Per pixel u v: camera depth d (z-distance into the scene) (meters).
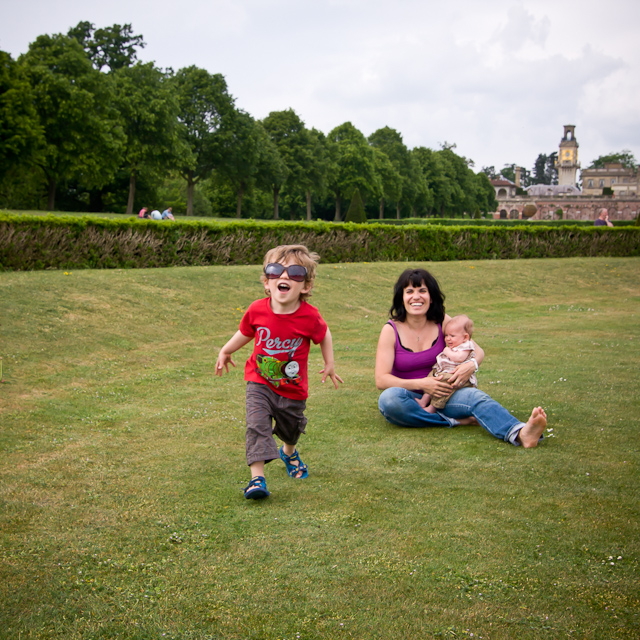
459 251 21.27
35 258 11.72
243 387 6.28
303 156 57.28
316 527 2.92
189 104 47.78
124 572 2.52
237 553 2.67
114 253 13.09
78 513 3.09
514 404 5.24
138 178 44.88
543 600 2.27
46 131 35.84
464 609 2.23
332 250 17.66
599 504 3.13
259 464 3.30
